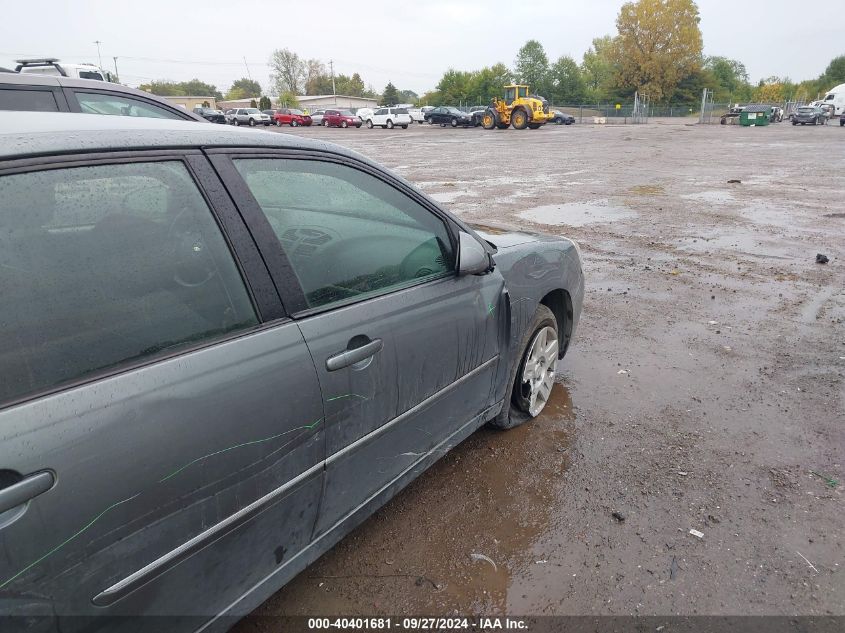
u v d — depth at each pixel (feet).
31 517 3.95
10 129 4.64
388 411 7.00
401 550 7.93
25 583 3.98
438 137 107.45
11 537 3.87
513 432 10.85
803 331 15.53
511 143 90.53
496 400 9.75
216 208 5.57
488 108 134.62
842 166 53.78
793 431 10.82
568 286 11.32
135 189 5.06
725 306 17.53
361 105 347.97
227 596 5.53
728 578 7.47
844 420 11.15
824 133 109.91
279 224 6.20
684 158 63.57
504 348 9.40
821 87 310.24
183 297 5.17
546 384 11.48
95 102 17.81
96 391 4.41
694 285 19.58
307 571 7.55
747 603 7.10
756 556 7.82
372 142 93.25
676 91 241.76
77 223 4.69
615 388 12.59
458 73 279.08
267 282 5.76
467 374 8.54
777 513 8.64
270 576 5.98
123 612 4.59
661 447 10.36
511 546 8.02
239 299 5.54
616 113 206.59
